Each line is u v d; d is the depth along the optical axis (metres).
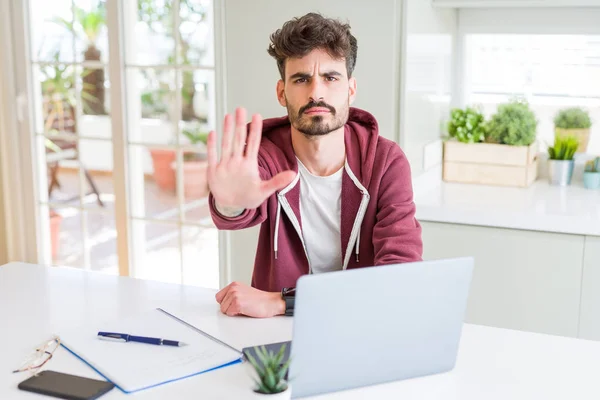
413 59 2.76
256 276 2.00
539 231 2.56
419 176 2.90
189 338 1.51
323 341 1.30
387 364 1.38
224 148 1.50
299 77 1.68
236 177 1.50
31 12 3.58
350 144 1.89
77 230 3.94
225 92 2.99
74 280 1.94
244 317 1.65
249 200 1.52
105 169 6.61
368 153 1.88
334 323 1.30
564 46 3.11
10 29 3.60
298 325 1.27
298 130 1.72
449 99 3.30
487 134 3.07
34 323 1.63
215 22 2.95
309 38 1.64
